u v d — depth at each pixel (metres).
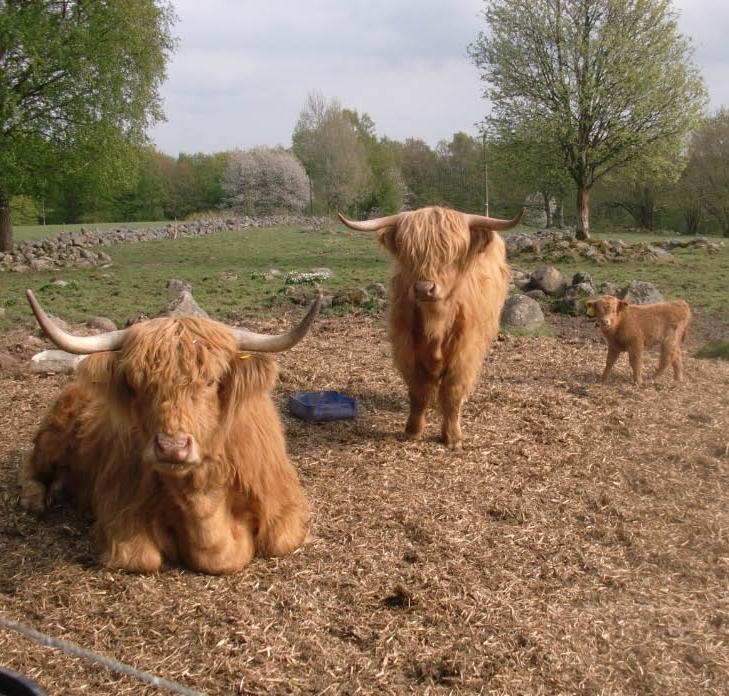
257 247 30.83
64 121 22.86
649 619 3.61
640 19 28.36
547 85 29.17
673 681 3.15
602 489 5.22
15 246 25.11
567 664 3.26
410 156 80.31
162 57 24.84
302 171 72.38
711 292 15.66
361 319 12.21
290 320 12.44
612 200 56.41
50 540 4.41
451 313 5.73
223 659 3.28
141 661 3.26
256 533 4.19
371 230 5.74
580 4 28.55
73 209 70.94
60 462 4.90
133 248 30.86
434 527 4.58
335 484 5.27
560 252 21.95
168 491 3.86
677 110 28.25
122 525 4.02
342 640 3.44
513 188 47.94
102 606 3.69
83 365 3.50
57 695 3.04
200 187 79.06
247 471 3.99
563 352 9.59
